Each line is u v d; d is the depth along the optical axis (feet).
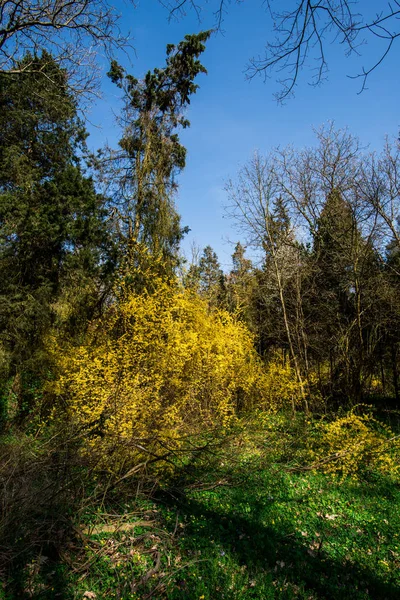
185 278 34.73
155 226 43.24
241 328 38.73
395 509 18.85
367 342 44.78
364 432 25.67
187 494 19.33
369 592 12.44
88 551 13.28
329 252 46.42
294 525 16.80
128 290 30.89
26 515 12.89
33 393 29.84
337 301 46.47
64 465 15.28
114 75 45.44
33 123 36.68
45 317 32.01
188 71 46.88
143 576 12.04
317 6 8.90
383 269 43.88
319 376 46.32
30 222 31.32
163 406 24.17
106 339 29.84
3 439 24.12
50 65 25.91
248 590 11.98
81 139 39.63
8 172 34.68
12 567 11.93
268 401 38.73
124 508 16.52
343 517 17.89
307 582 12.72
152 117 46.96
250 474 22.29
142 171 44.83
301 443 28.63
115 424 19.21
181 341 28.55
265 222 45.98
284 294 48.65
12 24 21.08
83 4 21.02
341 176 47.62
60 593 11.37
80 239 34.42
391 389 58.59
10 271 32.35
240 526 16.49
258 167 46.14
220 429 26.53
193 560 12.98
